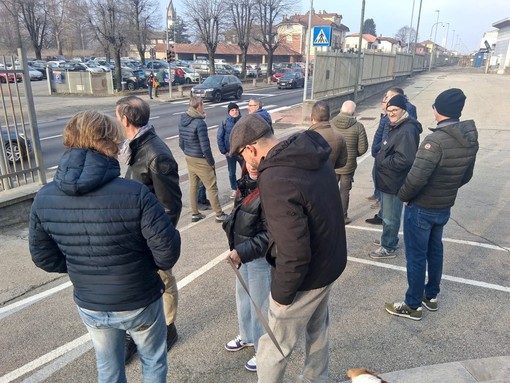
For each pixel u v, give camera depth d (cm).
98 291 192
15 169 572
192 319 347
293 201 184
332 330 328
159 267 199
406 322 337
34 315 358
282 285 192
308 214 190
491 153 980
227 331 330
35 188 582
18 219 562
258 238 238
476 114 1526
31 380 279
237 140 215
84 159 180
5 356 303
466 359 290
